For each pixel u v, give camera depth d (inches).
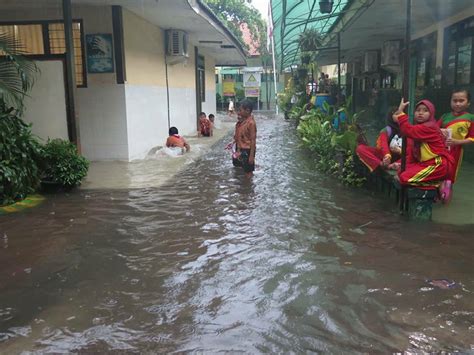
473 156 347.3
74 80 306.2
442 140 210.7
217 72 1569.9
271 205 249.9
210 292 146.3
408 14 212.5
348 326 124.4
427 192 212.2
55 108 344.2
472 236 191.6
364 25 488.7
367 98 669.9
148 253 180.7
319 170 354.9
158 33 499.2
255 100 1571.1
